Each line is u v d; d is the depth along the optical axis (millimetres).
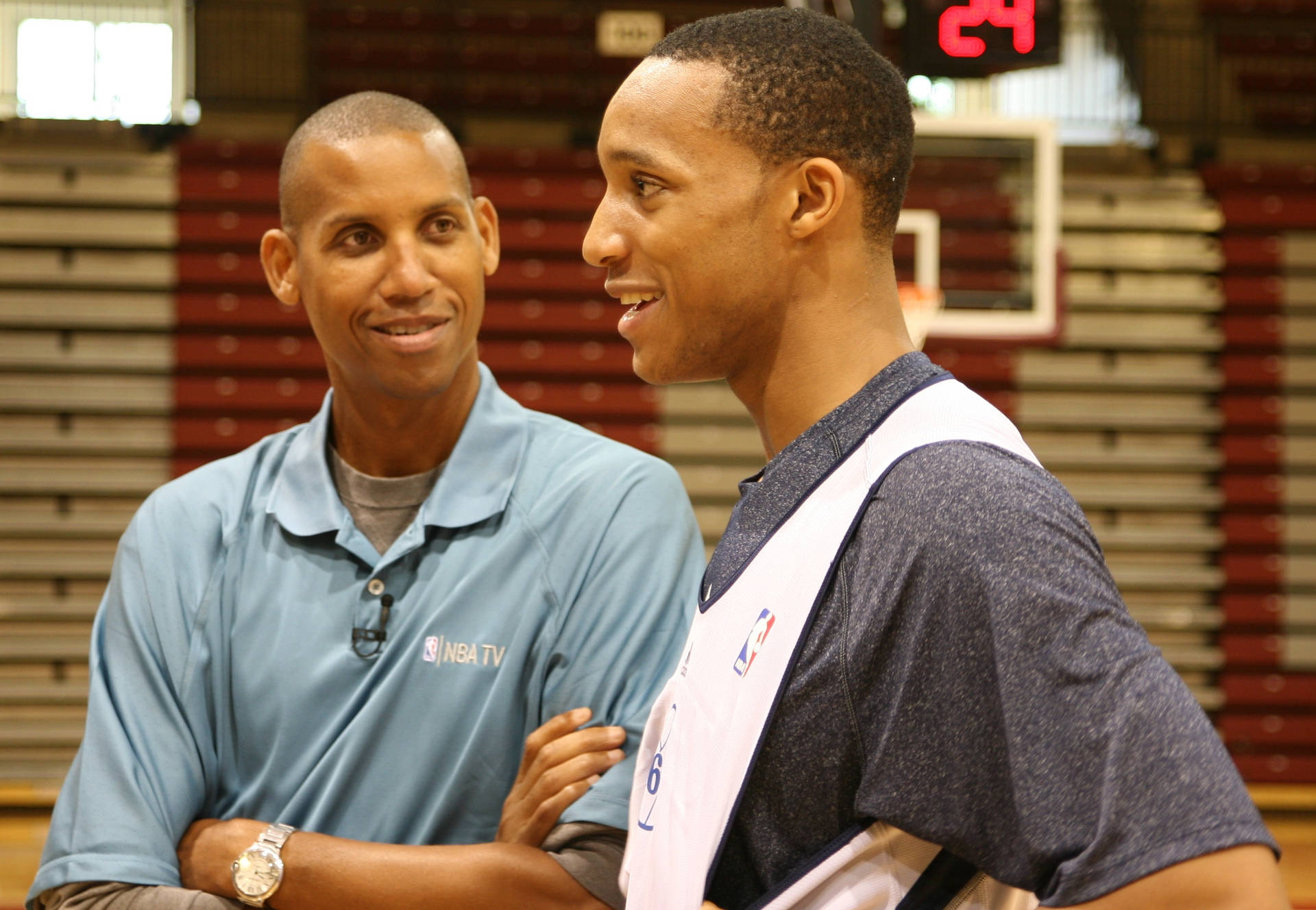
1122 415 8898
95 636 1747
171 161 8641
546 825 1567
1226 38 9383
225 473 1809
